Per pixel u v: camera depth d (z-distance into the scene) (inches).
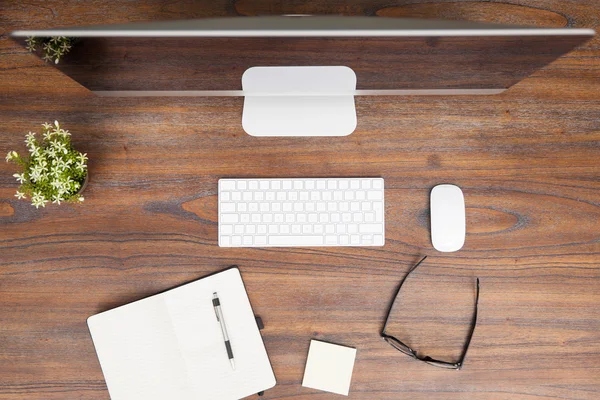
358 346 35.7
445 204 35.3
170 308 35.3
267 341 35.7
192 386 34.9
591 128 36.3
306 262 36.2
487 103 36.5
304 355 35.7
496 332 35.7
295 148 36.6
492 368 35.6
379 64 31.0
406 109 36.6
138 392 34.8
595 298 35.7
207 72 32.7
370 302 36.0
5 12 35.8
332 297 36.0
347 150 36.6
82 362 35.5
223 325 35.0
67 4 35.9
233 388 35.1
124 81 33.3
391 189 36.5
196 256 36.1
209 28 25.6
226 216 35.8
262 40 27.0
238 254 36.1
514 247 36.1
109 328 35.0
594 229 36.1
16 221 35.9
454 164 36.5
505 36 25.7
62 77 36.2
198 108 36.6
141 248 36.1
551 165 36.4
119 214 36.2
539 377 35.6
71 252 36.0
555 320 35.7
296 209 35.8
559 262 36.0
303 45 28.2
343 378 35.2
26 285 35.7
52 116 36.2
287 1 36.3
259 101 36.2
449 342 35.7
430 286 36.0
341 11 36.4
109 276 35.9
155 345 35.0
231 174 36.5
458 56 29.3
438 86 34.5
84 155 33.5
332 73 33.1
